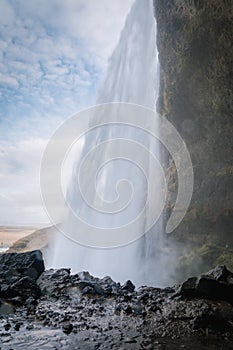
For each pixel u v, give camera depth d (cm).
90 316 499
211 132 1775
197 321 460
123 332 434
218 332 442
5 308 507
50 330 431
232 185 1681
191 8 1505
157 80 2261
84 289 638
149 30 2647
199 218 1848
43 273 752
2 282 619
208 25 1469
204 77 1659
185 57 1697
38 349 367
